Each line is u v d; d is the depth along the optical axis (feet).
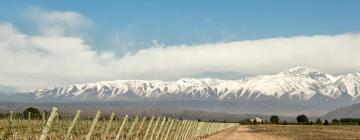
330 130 416.46
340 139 240.32
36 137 136.87
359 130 414.82
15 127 170.71
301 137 265.75
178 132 173.78
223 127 483.51
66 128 164.35
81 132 156.46
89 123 191.72
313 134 315.17
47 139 138.41
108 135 155.33
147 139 155.12
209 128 307.58
